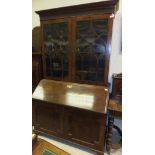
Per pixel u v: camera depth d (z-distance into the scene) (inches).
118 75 72.4
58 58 77.8
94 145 67.5
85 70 72.1
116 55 78.7
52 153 44.8
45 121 78.5
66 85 76.1
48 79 83.2
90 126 66.2
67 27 70.6
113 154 69.2
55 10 69.6
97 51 67.2
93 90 69.3
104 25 63.2
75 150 73.3
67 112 69.7
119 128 80.7
